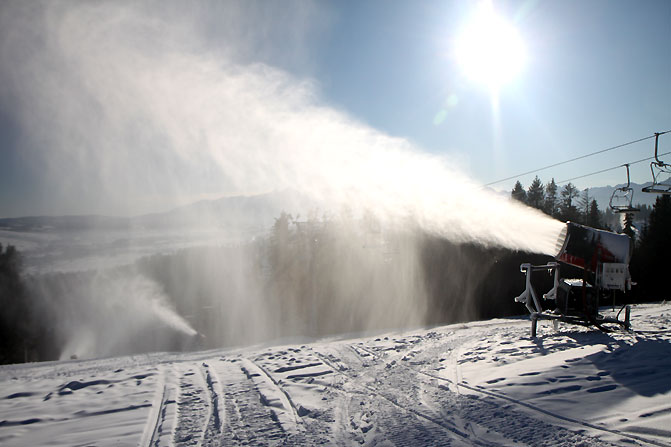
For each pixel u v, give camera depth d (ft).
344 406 20.76
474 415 17.89
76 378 31.91
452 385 22.59
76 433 19.01
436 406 19.57
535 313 34.83
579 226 33.83
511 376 22.54
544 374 22.13
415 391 22.30
